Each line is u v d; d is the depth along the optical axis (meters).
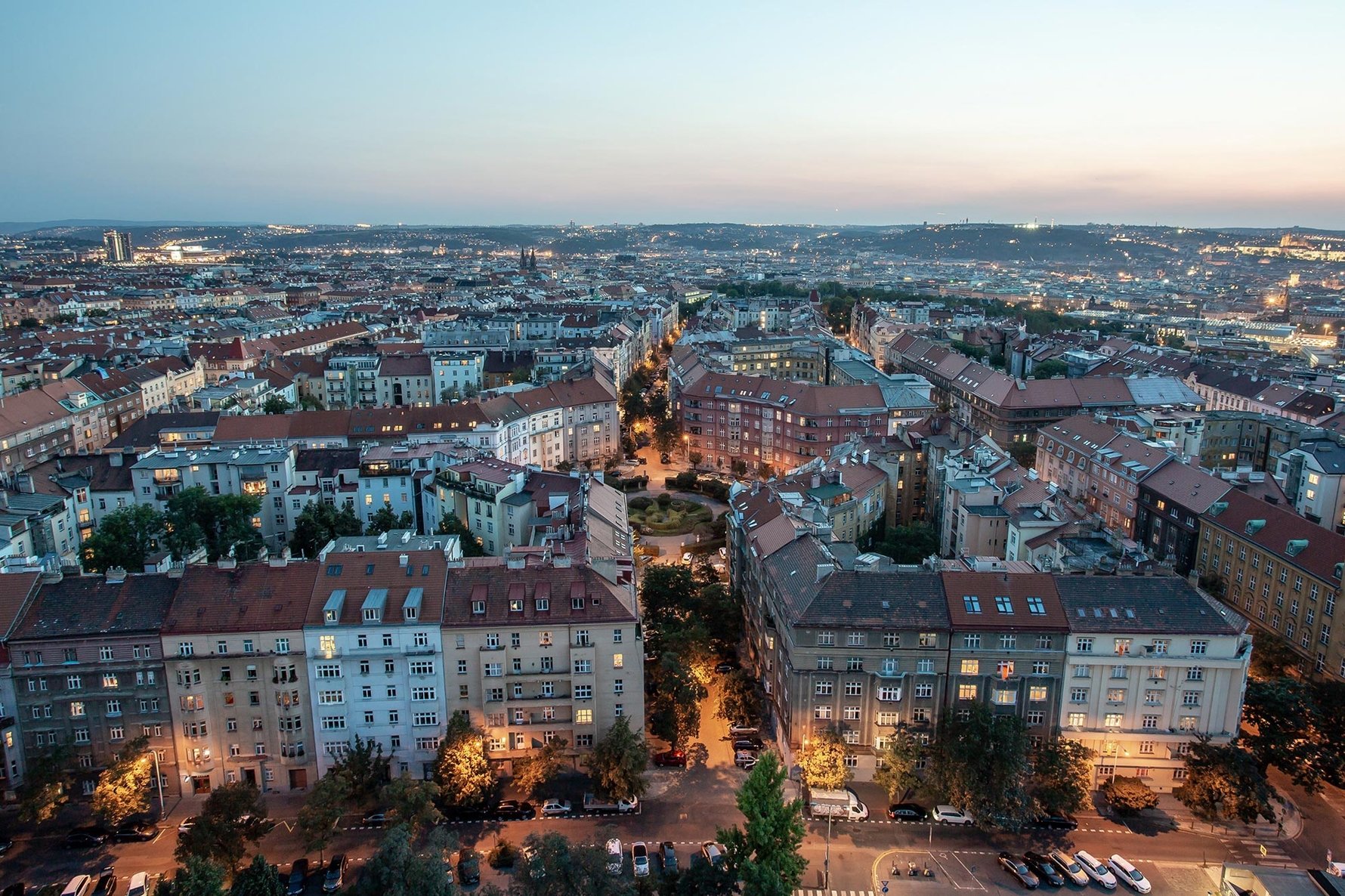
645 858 122.31
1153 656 134.50
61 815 132.62
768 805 113.31
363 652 135.12
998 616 136.25
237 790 122.69
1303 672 171.62
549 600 138.75
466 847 126.75
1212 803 128.50
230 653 133.38
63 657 131.12
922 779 135.88
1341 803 138.25
